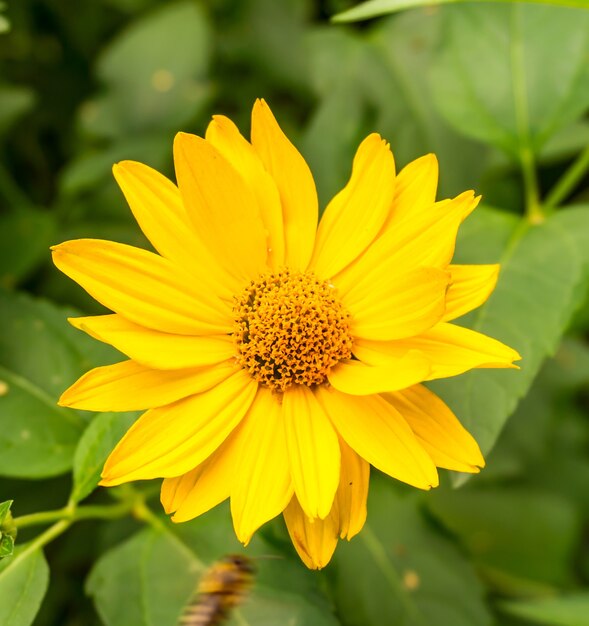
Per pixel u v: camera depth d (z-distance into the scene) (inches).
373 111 18.1
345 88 18.1
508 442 18.2
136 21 19.7
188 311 14.9
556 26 16.7
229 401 14.8
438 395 15.2
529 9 16.8
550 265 15.8
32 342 16.0
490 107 16.7
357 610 16.5
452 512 18.4
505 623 18.1
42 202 19.9
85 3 19.7
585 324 17.8
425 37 18.2
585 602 16.4
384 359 14.9
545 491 18.5
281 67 19.1
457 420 14.6
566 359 18.6
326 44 18.3
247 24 19.3
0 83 19.4
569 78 16.6
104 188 18.7
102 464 15.0
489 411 15.1
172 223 14.9
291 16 19.2
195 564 15.4
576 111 16.5
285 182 15.1
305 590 15.2
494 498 18.5
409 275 14.5
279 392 14.9
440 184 17.8
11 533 14.6
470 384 15.2
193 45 18.9
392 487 17.0
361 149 15.0
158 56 18.9
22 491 17.2
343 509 14.6
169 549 15.5
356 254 15.1
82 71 20.0
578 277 15.7
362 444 14.5
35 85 19.8
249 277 15.2
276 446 14.7
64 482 17.4
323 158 17.9
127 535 16.9
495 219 16.2
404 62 18.2
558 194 16.6
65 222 18.6
